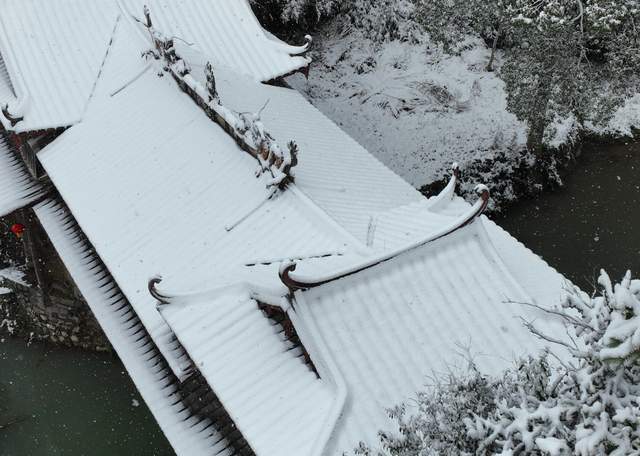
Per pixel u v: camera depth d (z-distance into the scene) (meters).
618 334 9.60
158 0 26.75
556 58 27.23
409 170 33.34
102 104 24.33
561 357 15.38
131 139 22.59
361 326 15.13
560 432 11.33
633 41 27.19
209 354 15.77
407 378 14.77
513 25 27.14
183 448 18.14
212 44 26.16
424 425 12.67
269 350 15.47
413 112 35.62
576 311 16.12
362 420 14.05
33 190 25.81
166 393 19.59
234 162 20.03
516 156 32.97
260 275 16.59
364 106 36.31
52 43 25.89
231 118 20.00
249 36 26.52
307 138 22.75
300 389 14.77
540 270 18.72
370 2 39.81
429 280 16.03
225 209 19.19
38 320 28.61
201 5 26.89
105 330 21.80
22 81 24.98
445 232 16.25
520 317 15.51
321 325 14.94
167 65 23.16
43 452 25.27
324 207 18.36
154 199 20.62
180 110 22.31
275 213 18.28
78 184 22.41
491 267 16.44
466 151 33.62
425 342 15.29
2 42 25.70
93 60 25.50
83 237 24.44
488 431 12.17
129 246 19.95
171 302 16.84
